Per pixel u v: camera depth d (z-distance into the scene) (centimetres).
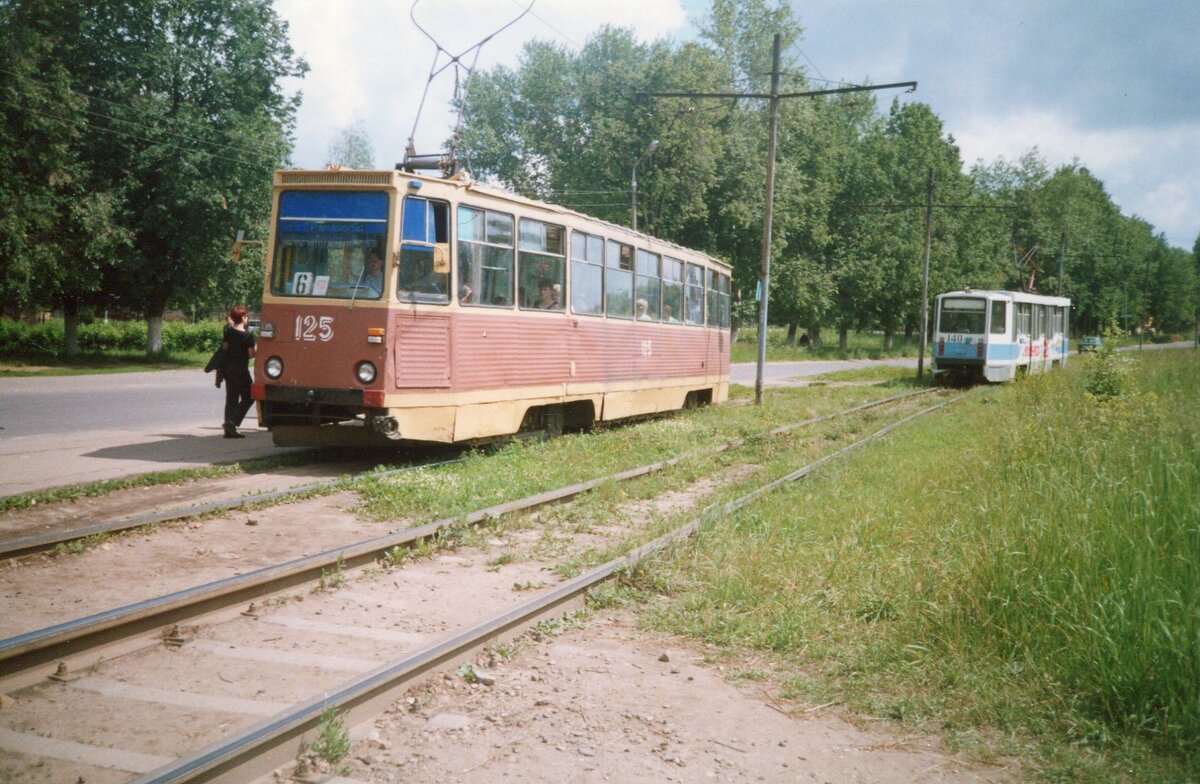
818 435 1603
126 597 568
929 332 7475
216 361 1330
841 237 6019
